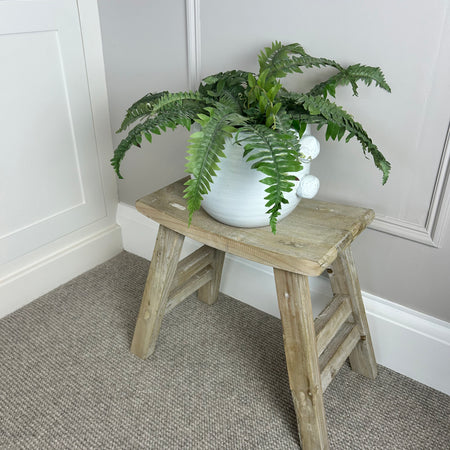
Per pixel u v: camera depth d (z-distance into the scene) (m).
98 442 1.15
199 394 1.28
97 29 1.53
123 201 1.84
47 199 1.58
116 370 1.36
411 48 1.02
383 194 1.20
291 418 1.22
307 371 1.03
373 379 1.34
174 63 1.42
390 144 1.13
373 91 1.11
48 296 1.65
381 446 1.15
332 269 1.19
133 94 1.57
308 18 1.13
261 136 0.86
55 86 1.47
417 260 1.21
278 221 1.09
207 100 1.02
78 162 1.64
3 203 1.45
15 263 1.55
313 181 1.02
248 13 1.21
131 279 1.75
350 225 1.09
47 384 1.31
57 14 1.40
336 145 1.22
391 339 1.33
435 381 1.30
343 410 1.24
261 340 1.47
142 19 1.41
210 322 1.54
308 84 1.20
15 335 1.48
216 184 0.99
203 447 1.14
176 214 1.13
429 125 1.06
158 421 1.21
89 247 1.77
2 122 1.37
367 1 1.03
